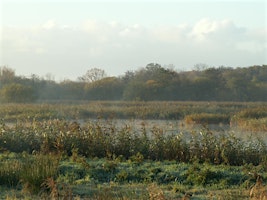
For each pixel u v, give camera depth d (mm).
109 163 16906
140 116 49344
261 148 19359
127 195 12742
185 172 16250
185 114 50250
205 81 79375
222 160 18969
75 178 15641
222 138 19781
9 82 79312
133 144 20031
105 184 15086
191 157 19234
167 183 15680
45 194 12719
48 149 19875
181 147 19547
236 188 14984
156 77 81375
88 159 19109
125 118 48750
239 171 16938
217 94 79750
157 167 17094
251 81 83688
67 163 17359
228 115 46406
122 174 15984
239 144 19781
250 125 37094
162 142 19781
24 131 21562
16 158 18672
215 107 55562
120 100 78938
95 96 81375
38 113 44969
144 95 76812
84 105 58812
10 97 68125
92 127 21766
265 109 47750
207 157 19125
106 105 60562
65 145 20203
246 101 79375
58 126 21797
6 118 42750
